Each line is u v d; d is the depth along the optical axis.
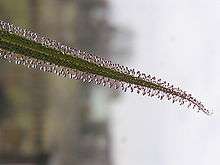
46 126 0.77
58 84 0.76
